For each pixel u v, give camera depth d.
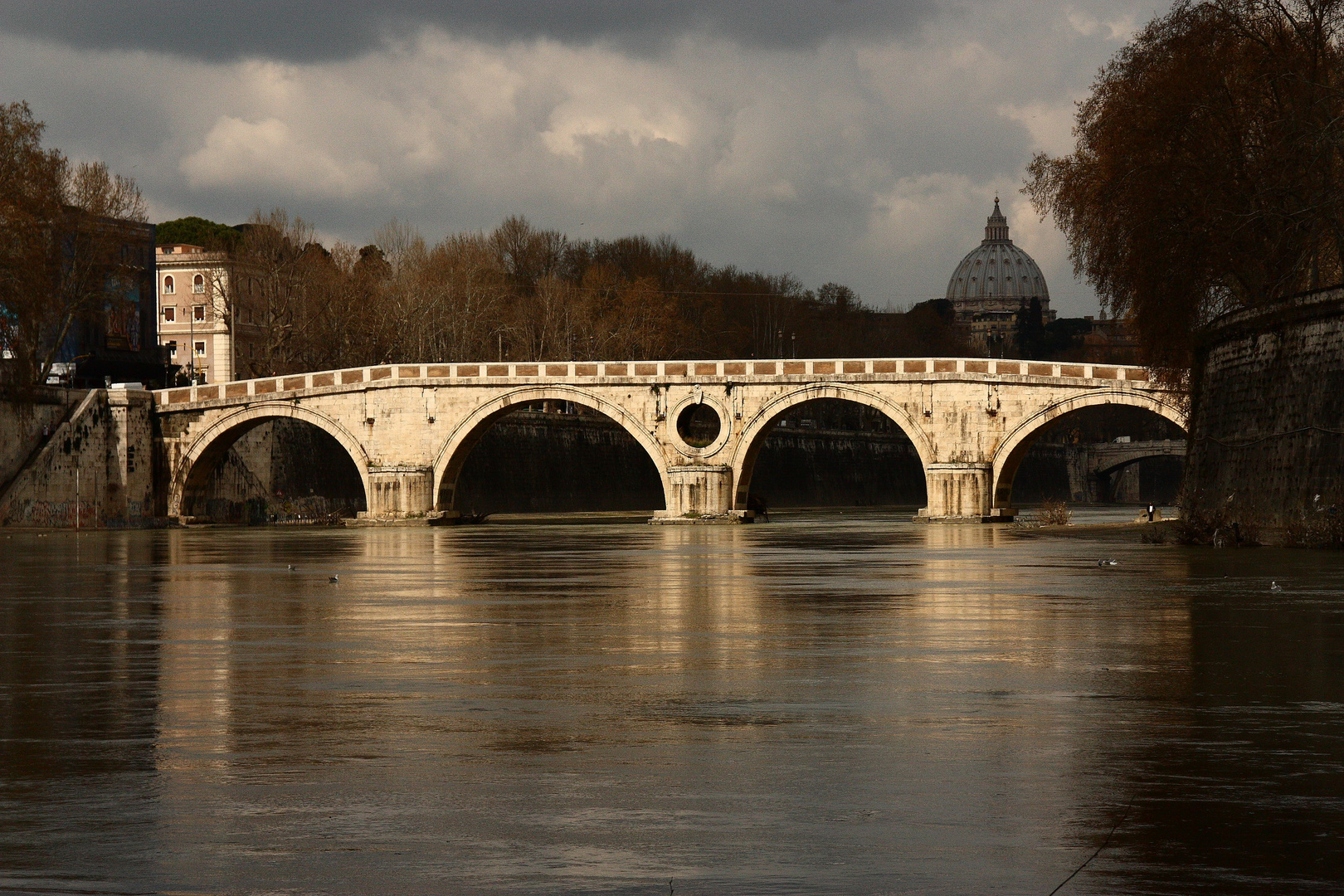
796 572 61.69
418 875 15.12
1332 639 34.84
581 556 78.25
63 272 140.38
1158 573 57.69
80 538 112.00
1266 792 18.56
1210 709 24.91
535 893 14.52
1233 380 84.44
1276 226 83.81
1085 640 34.88
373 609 44.78
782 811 17.69
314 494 155.12
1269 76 82.25
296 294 176.00
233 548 91.38
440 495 137.38
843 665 30.70
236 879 15.02
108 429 135.25
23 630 39.16
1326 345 73.50
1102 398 126.12
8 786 19.12
